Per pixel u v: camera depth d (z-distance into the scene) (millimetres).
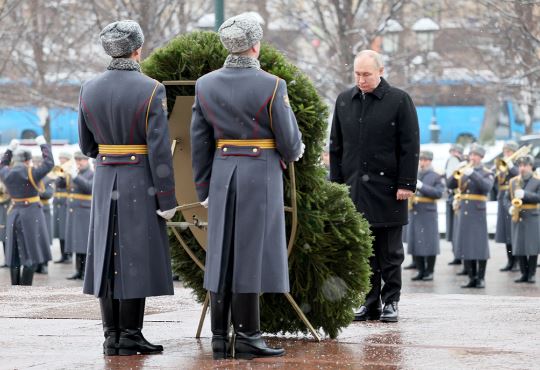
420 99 61781
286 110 10555
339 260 11812
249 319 10719
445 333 12656
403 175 14336
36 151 45219
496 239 32125
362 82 14438
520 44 41594
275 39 47062
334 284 11789
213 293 10758
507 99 50281
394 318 14055
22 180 27031
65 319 14164
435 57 49312
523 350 11211
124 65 11023
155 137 10789
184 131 11664
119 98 10852
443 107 64438
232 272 10703
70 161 31641
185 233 12016
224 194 10633
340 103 14781
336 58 43625
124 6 39906
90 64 46938
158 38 40469
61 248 35219
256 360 10555
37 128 63344
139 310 11078
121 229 10867
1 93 47188
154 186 10852
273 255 10641
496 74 47250
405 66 47562
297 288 11812
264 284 10594
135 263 10852
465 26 47781
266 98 10547
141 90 10859
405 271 32250
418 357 10734
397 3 41344
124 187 10867
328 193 11781
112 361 10555
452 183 29094
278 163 10734
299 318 11984
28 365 10320
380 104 14469
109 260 10922
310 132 11438
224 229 10633
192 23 43062
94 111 10945
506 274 31156
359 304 11977
